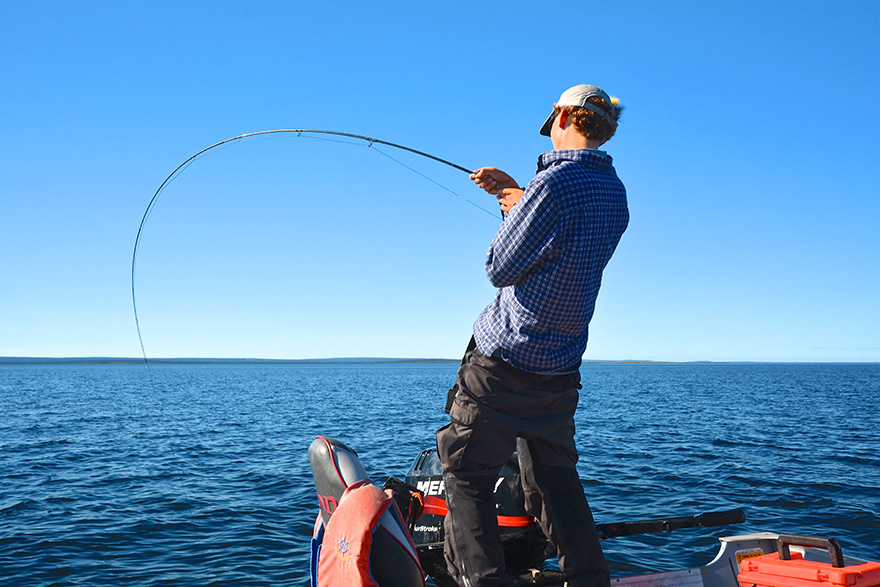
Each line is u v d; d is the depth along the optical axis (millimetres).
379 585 1669
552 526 2027
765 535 2545
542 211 1870
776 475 12383
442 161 3123
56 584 6715
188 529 8789
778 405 35094
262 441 19141
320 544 1906
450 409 2057
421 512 2330
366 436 20297
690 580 2381
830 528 8508
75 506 10156
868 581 1849
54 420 26453
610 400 40594
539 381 1971
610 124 2090
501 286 1959
